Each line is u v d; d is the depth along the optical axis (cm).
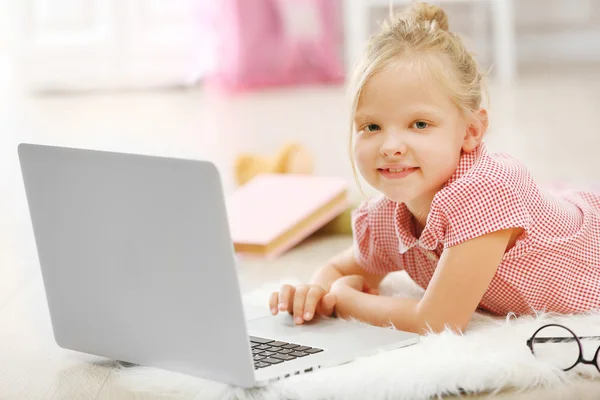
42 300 199
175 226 133
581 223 167
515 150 344
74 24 577
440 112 155
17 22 577
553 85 507
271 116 457
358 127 160
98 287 149
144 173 134
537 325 155
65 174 145
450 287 154
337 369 138
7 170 368
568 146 347
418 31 159
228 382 136
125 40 575
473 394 134
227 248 129
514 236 159
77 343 157
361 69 159
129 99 541
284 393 133
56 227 150
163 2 570
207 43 566
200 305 135
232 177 314
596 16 598
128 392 141
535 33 606
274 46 560
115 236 142
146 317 143
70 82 580
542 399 131
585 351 141
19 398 143
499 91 498
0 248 253
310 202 249
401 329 157
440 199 154
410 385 132
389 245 179
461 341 145
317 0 553
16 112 507
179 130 427
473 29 579
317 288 165
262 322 164
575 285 162
